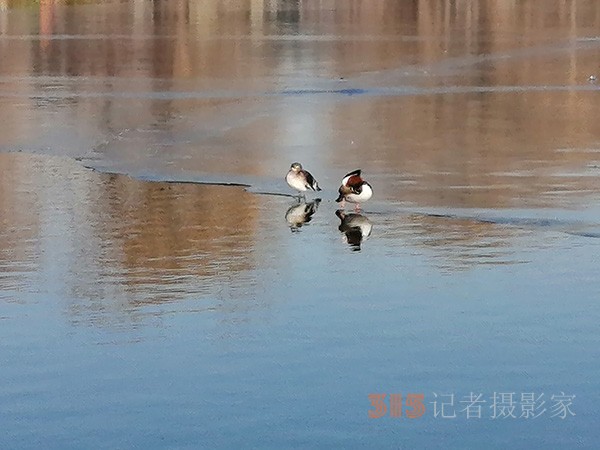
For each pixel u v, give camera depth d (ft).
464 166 65.87
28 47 132.05
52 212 56.70
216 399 33.63
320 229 52.54
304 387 34.40
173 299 42.60
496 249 48.67
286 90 97.50
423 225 52.95
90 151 71.87
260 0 214.48
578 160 67.36
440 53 125.90
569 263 46.52
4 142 74.84
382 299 42.24
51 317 40.73
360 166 66.13
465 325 39.45
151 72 110.22
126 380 35.04
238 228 52.95
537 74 108.88
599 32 149.28
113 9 192.54
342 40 139.33
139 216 55.72
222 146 72.59
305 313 40.81
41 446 30.76
